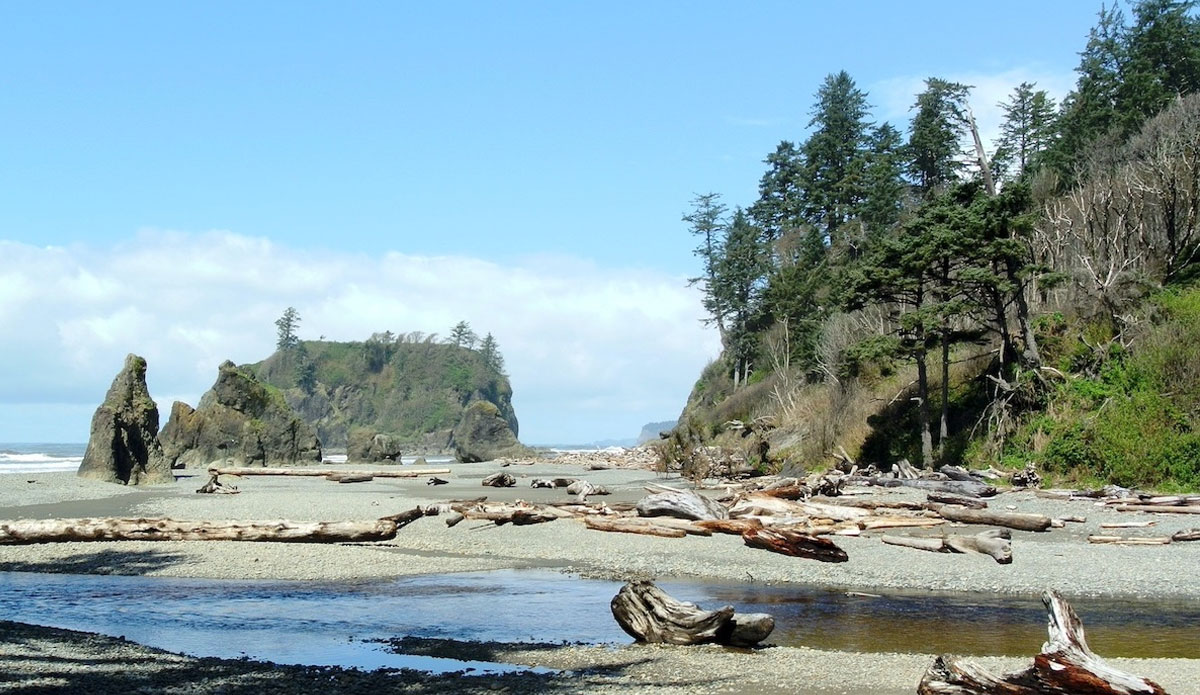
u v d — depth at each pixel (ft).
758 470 159.53
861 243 236.02
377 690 33.32
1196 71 206.08
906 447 138.00
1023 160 247.70
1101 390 115.96
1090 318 128.67
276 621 47.96
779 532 69.36
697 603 53.01
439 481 166.30
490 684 34.45
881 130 294.46
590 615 49.96
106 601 53.42
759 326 270.67
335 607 51.93
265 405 227.40
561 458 290.56
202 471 197.36
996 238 123.95
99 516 96.94
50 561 66.85
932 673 29.94
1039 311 138.62
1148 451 104.63
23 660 36.42
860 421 148.87
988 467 119.24
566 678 35.68
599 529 82.69
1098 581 58.29
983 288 126.82
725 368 290.56
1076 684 27.84
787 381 201.05
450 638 44.16
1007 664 37.22
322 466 219.82
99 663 36.52
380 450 259.39
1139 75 200.95
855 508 93.04
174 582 59.82
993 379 123.75
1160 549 69.77
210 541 75.41
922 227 133.80
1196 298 120.16
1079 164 188.55
